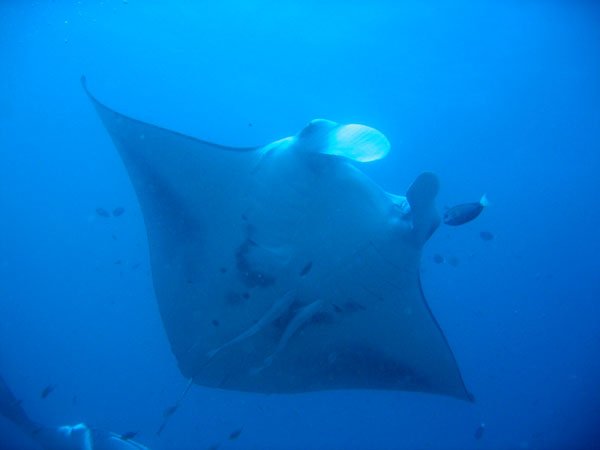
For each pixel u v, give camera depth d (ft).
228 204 10.34
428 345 10.89
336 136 8.35
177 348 12.05
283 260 9.75
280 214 9.52
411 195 8.35
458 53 47.26
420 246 9.11
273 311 9.91
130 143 11.21
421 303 10.21
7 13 42.34
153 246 12.04
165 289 11.87
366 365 11.69
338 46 47.06
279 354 10.87
